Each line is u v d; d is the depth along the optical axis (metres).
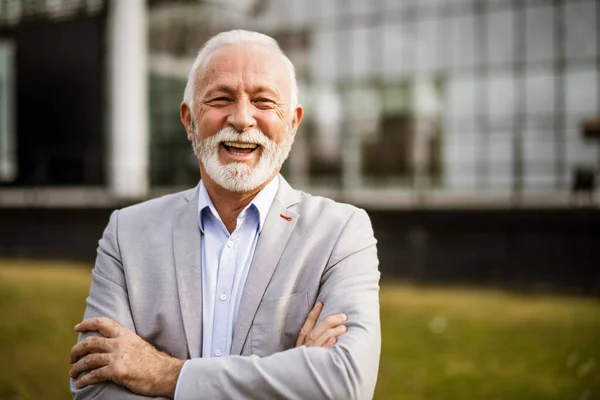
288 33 15.23
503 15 13.27
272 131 1.60
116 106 15.59
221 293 1.60
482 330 6.39
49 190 17.92
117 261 1.67
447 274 9.78
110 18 15.62
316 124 15.41
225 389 1.43
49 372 5.16
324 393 1.42
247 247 1.63
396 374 5.03
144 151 15.94
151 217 1.72
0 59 18.94
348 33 14.77
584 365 4.78
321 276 1.61
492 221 10.33
